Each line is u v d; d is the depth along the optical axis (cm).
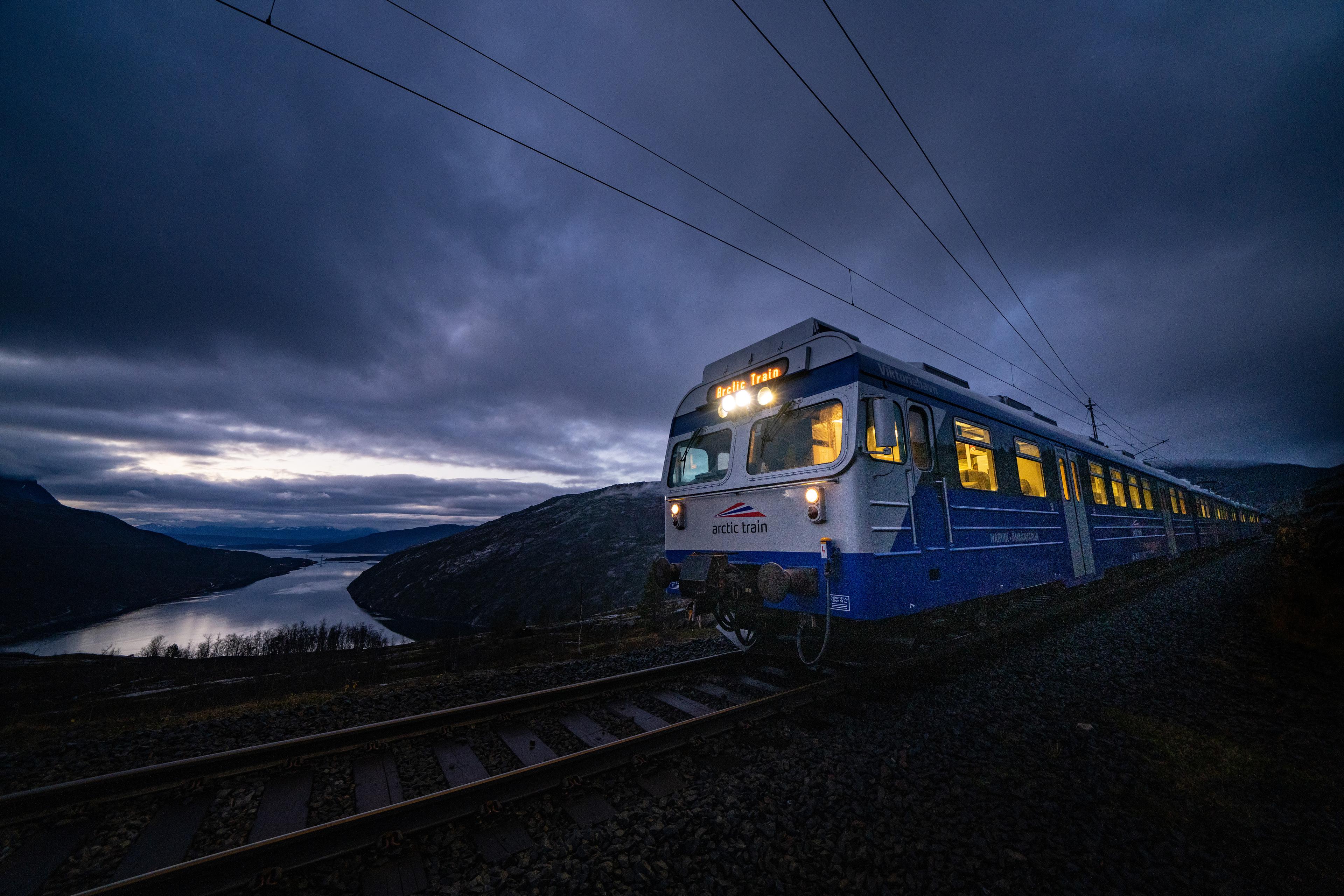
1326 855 336
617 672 739
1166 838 348
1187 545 1850
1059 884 304
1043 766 436
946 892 294
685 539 755
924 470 636
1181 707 567
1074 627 913
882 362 611
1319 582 998
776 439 650
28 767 454
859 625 636
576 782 395
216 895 293
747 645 783
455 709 516
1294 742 483
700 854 321
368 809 387
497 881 296
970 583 673
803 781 402
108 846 344
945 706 561
